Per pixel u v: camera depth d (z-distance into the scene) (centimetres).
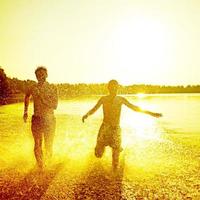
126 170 672
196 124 1617
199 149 895
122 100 653
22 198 515
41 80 661
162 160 764
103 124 655
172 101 4928
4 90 5403
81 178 613
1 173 648
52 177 620
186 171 667
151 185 577
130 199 510
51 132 665
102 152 663
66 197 518
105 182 591
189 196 525
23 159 768
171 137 1140
